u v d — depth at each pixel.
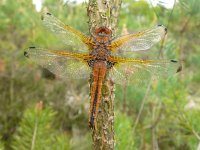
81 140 0.19
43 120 0.14
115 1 0.10
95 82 0.10
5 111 0.21
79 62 0.10
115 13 0.10
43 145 0.14
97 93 0.10
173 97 0.15
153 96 0.18
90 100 0.10
